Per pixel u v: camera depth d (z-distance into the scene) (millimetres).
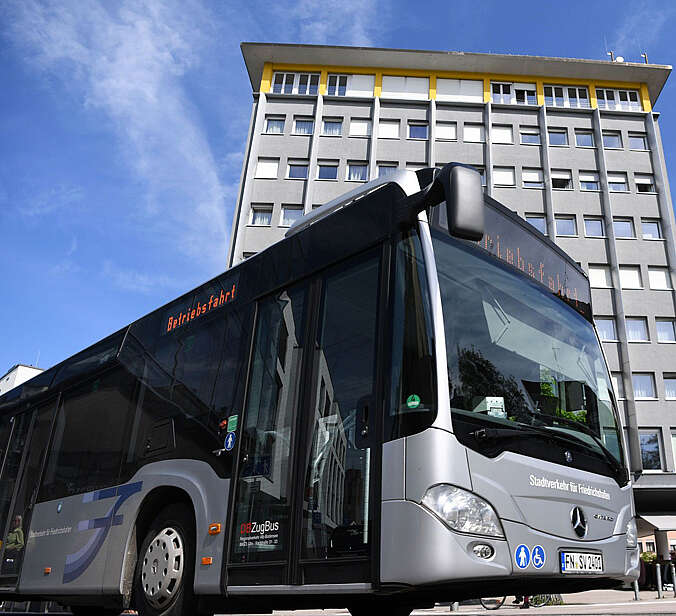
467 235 4105
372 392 4379
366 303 4707
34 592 7285
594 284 38062
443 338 4246
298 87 42500
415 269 4488
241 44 42031
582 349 5477
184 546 5516
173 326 6832
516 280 5168
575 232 39250
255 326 5668
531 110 41812
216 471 5395
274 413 5094
